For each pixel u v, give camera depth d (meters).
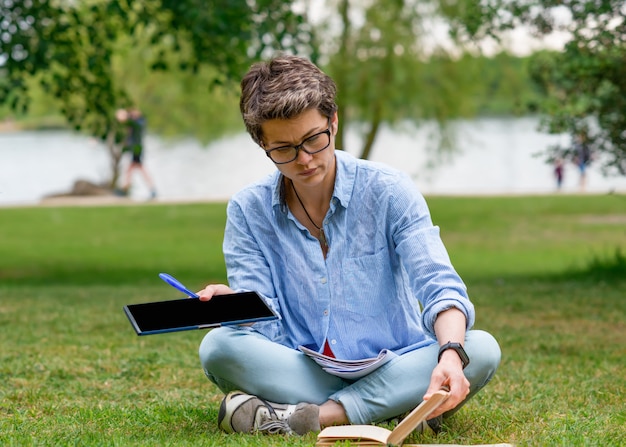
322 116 3.25
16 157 46.12
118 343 6.43
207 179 35.81
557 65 10.48
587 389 4.69
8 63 10.99
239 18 10.91
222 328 3.60
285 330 3.69
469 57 18.06
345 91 18.09
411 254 3.47
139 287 11.01
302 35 11.30
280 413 3.50
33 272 13.70
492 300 8.97
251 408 3.50
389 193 3.57
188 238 18.88
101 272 13.66
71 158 45.47
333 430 3.19
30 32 11.39
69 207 24.59
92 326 7.29
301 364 3.55
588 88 10.38
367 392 3.47
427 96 19.03
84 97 12.75
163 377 5.21
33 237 19.33
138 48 24.73
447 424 3.71
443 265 3.41
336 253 3.58
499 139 47.06
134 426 3.78
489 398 4.41
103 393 4.79
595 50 9.48
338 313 3.57
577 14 9.09
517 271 13.17
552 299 8.97
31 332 6.98
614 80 10.08
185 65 12.24
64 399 4.61
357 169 3.61
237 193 3.77
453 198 24.39
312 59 10.93
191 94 22.59
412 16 17.91
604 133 10.41
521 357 5.85
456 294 3.33
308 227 3.64
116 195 28.34
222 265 14.71
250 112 3.23
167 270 13.92
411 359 3.47
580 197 23.81
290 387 3.53
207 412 4.10
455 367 3.08
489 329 7.18
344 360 3.47
